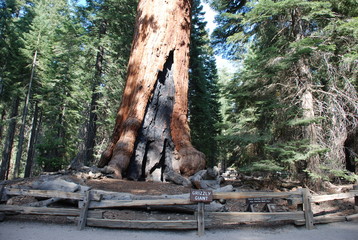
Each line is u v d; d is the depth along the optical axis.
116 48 20.88
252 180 12.39
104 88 21.06
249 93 12.77
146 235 5.34
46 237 4.94
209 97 27.08
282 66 11.15
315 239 5.43
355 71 11.83
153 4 12.77
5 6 25.33
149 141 11.84
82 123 26.17
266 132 11.45
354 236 5.66
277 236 5.58
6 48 22.95
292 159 9.81
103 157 11.39
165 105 12.41
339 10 13.27
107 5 20.83
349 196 7.42
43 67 22.70
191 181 9.95
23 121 21.72
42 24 23.44
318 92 12.30
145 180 11.27
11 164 34.41
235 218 5.83
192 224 5.64
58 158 14.45
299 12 12.34
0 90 23.59
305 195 6.44
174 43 12.69
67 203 6.76
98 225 5.62
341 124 11.49
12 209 5.80
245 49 17.89
